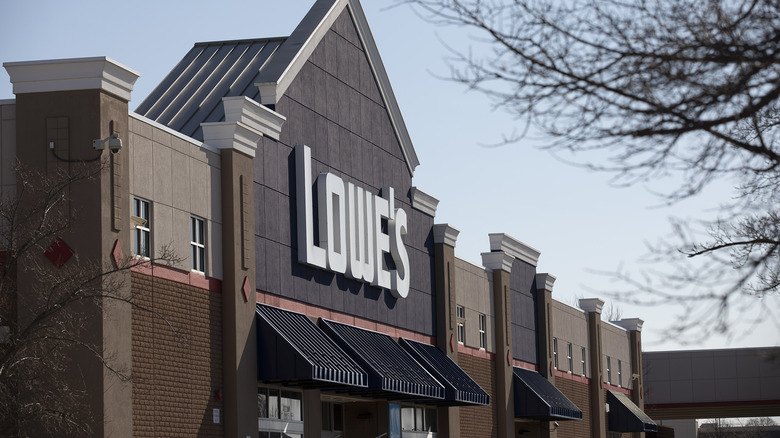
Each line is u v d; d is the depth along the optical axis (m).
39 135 24.38
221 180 30.22
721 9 10.05
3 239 23.58
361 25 40.38
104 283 23.59
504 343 53.03
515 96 10.54
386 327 40.44
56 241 23.75
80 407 22.97
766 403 93.06
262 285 31.59
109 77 24.67
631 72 10.21
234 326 29.41
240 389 29.25
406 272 41.62
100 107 24.28
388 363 36.34
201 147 29.28
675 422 147.25
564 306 65.19
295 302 33.59
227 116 30.56
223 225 29.98
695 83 10.03
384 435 39.72
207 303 28.81
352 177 38.72
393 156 42.84
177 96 38.88
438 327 45.78
